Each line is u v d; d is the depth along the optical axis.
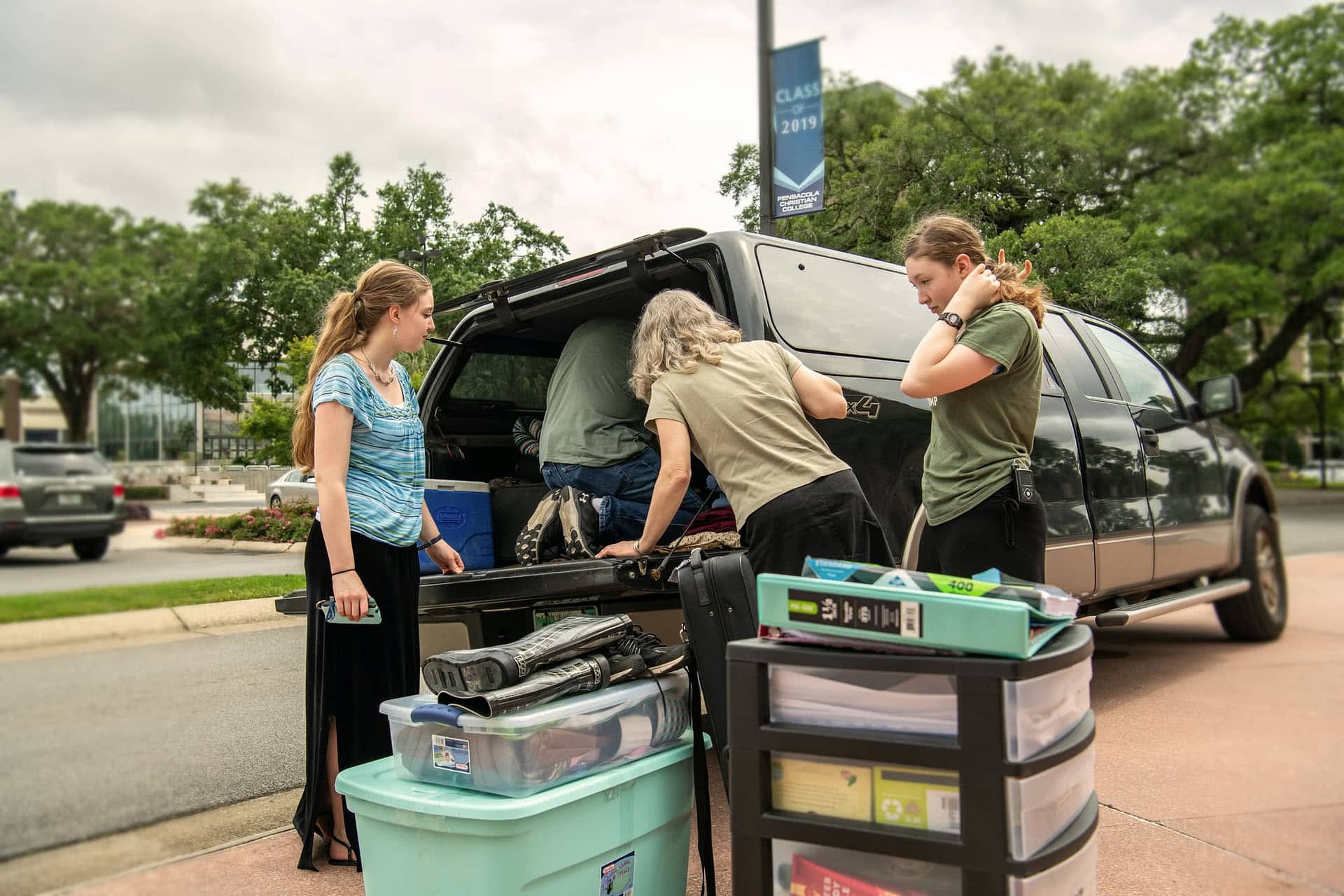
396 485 2.68
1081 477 4.12
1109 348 4.98
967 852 1.53
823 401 2.75
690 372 2.63
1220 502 5.35
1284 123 22.72
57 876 2.59
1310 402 42.75
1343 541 13.17
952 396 2.58
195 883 2.58
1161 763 3.43
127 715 4.15
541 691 1.94
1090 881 1.75
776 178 7.67
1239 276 20.39
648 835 2.16
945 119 13.48
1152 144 16.38
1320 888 2.41
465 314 3.91
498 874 1.83
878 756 1.60
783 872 1.71
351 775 2.11
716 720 2.21
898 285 3.78
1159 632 6.25
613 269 3.30
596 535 3.03
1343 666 4.96
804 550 2.48
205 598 5.93
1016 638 1.50
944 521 2.59
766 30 7.64
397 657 2.66
